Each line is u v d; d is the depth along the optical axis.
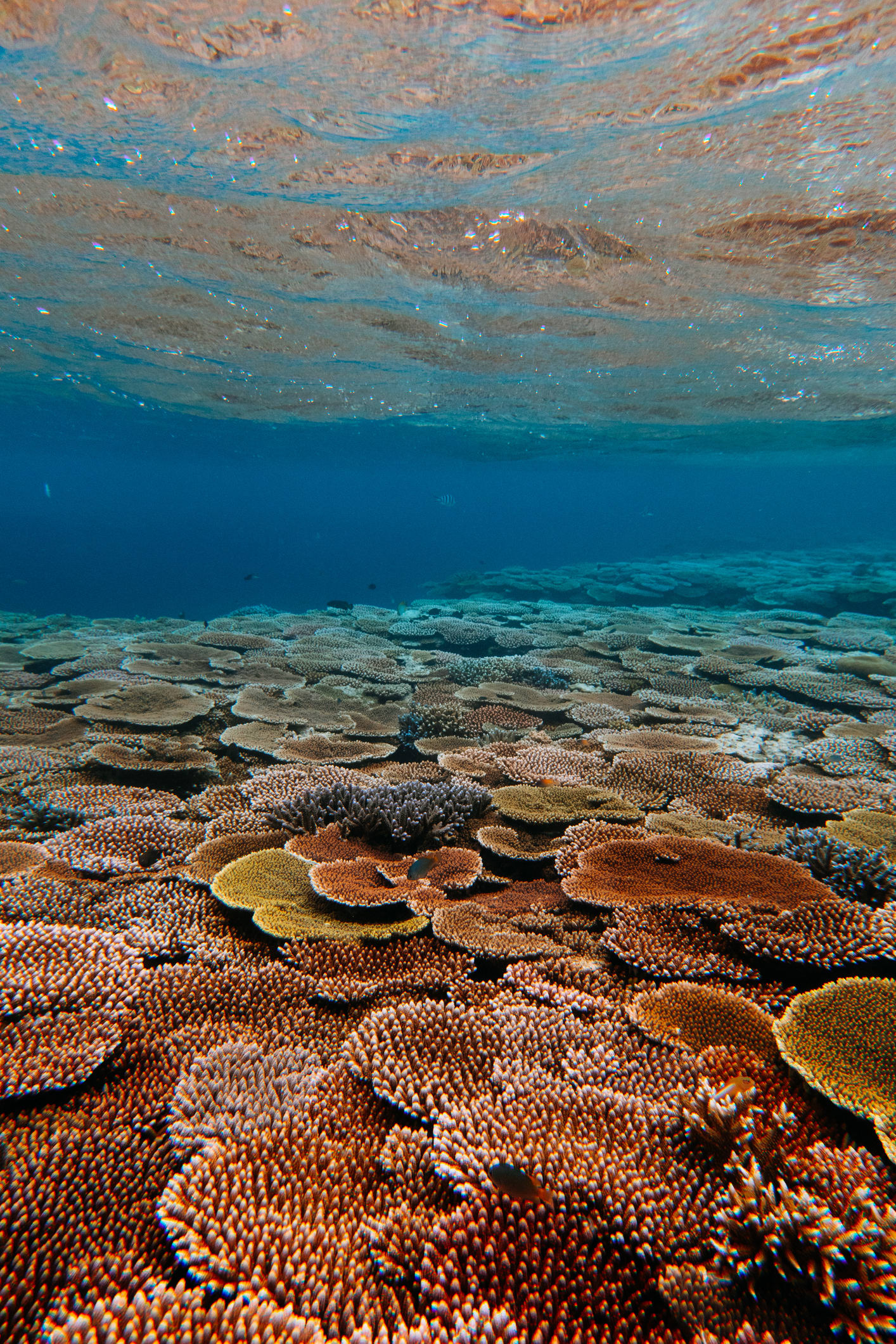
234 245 10.11
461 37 5.00
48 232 9.98
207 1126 2.35
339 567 108.06
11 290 13.03
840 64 5.13
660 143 6.46
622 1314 1.82
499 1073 2.63
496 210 8.41
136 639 11.75
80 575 86.62
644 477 64.06
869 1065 2.52
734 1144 2.24
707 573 25.67
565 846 4.66
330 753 6.74
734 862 4.12
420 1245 1.98
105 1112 2.48
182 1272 1.92
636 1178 2.17
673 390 19.27
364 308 13.02
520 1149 2.26
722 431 28.06
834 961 3.18
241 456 51.66
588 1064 2.71
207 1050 2.82
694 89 5.55
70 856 4.42
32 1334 1.70
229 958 3.46
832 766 6.43
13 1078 2.46
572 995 3.18
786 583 23.05
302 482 87.44
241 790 5.64
